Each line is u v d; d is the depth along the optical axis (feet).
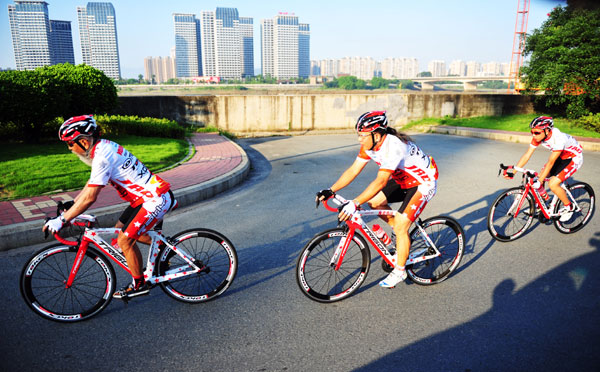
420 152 11.15
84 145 9.37
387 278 11.89
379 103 61.82
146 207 10.23
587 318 10.49
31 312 11.00
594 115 51.90
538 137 14.98
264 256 14.76
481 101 65.26
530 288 12.18
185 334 10.03
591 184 24.81
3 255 14.55
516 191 15.74
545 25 57.52
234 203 21.98
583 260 14.15
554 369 8.52
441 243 12.82
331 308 11.25
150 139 39.99
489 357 8.95
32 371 8.59
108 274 10.85
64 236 16.01
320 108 59.77
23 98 30.86
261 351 9.28
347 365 8.75
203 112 55.06
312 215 19.65
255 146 45.96
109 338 9.87
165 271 11.32
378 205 12.41
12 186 21.43
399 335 9.87
